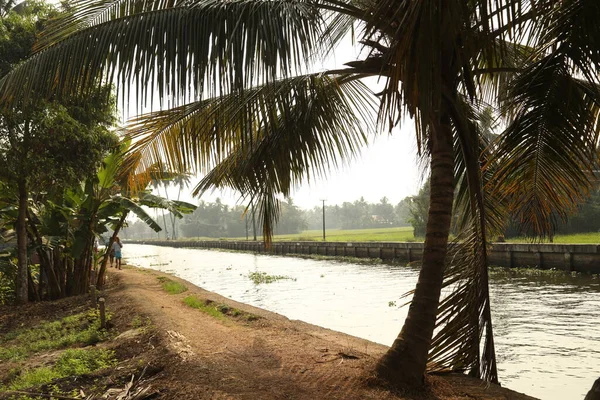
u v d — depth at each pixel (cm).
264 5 368
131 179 610
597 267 1858
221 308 1035
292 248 5112
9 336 909
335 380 474
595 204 3052
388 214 14875
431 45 320
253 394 440
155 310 1002
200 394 443
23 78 380
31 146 1077
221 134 479
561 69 397
